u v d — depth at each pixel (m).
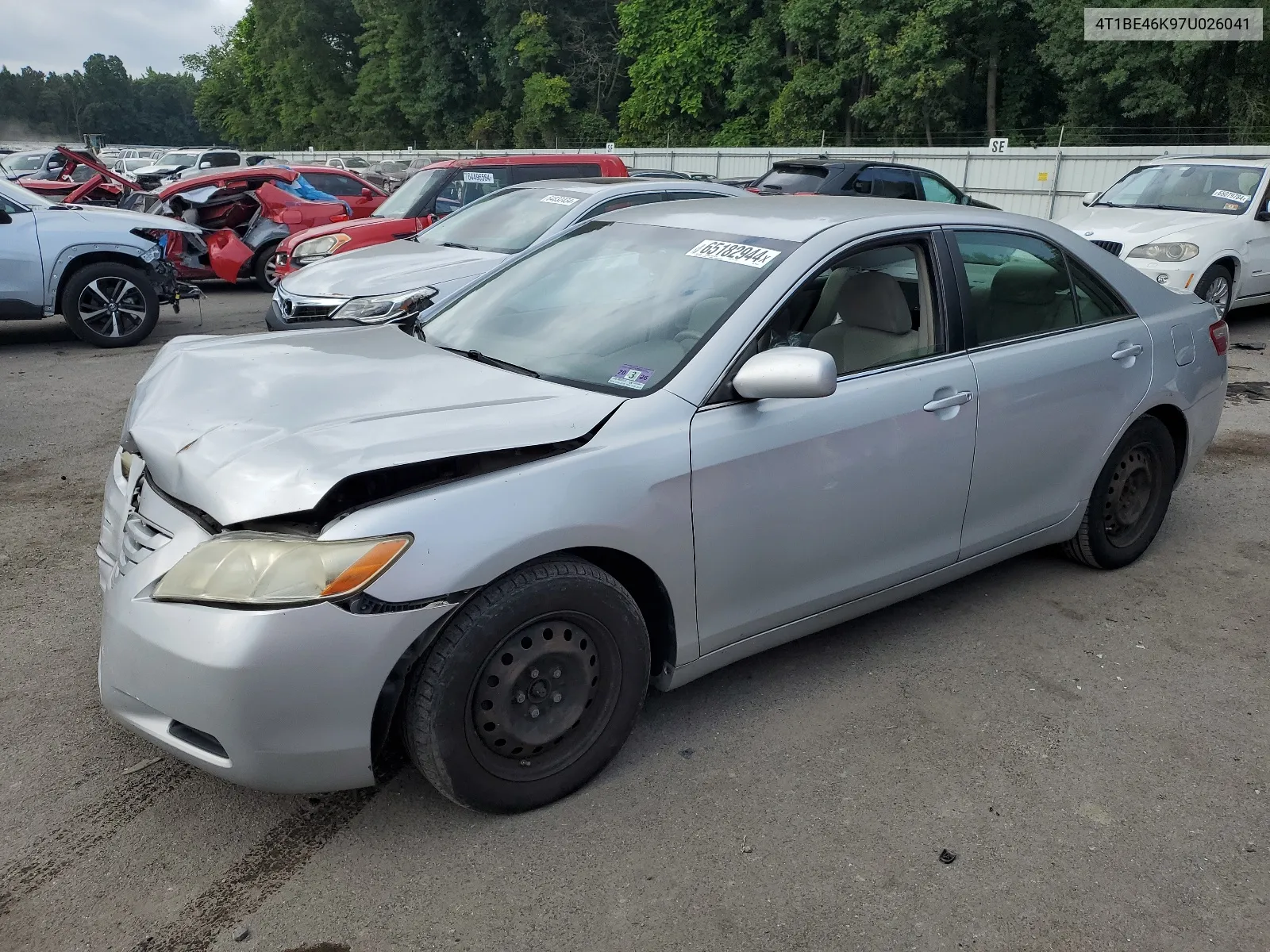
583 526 2.59
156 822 2.69
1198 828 2.74
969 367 3.49
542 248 3.96
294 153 51.03
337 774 2.42
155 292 9.88
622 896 2.44
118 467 3.13
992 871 2.56
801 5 38.41
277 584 2.29
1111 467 4.16
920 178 13.31
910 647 3.73
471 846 2.61
